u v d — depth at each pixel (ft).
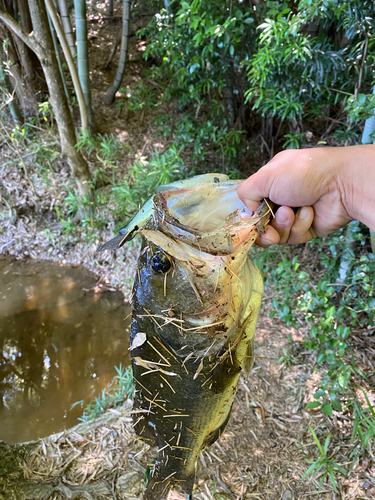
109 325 3.48
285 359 2.51
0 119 4.02
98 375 3.01
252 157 4.18
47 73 3.31
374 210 1.02
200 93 4.27
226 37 2.59
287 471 1.99
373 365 2.43
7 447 2.00
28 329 3.41
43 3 3.07
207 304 0.92
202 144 4.44
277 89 2.75
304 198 1.06
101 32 5.97
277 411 2.26
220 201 1.08
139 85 5.04
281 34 2.17
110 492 1.87
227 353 1.02
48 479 1.93
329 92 2.60
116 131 4.81
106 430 2.19
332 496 1.88
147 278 0.96
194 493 1.90
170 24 3.50
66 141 3.72
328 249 3.11
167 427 1.19
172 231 0.86
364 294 2.68
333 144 3.40
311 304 2.16
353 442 2.06
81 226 4.23
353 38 2.49
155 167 3.44
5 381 2.94
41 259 4.24
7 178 4.41
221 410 1.15
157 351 1.04
